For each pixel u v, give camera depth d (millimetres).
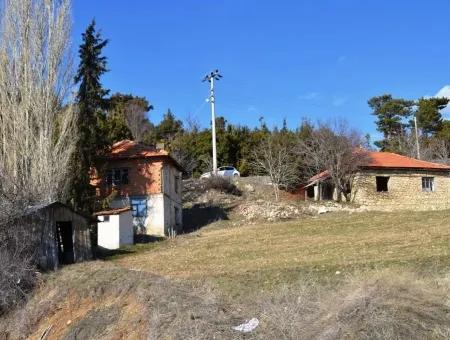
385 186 39062
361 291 9133
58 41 27672
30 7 27406
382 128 78312
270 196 45500
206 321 9953
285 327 9039
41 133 25859
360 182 38469
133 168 34156
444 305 8812
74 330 12594
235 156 61688
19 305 14891
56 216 19625
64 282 15008
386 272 10688
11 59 26906
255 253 21953
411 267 15312
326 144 40625
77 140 28156
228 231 31094
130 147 35906
